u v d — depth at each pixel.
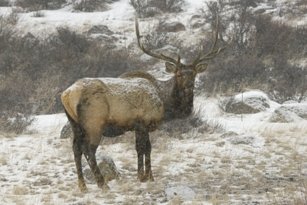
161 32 68.38
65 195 24.36
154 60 61.91
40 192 25.33
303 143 35.12
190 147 34.12
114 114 25.56
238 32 64.12
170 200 23.38
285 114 41.41
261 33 63.97
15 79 53.66
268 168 29.91
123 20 74.75
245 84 52.53
